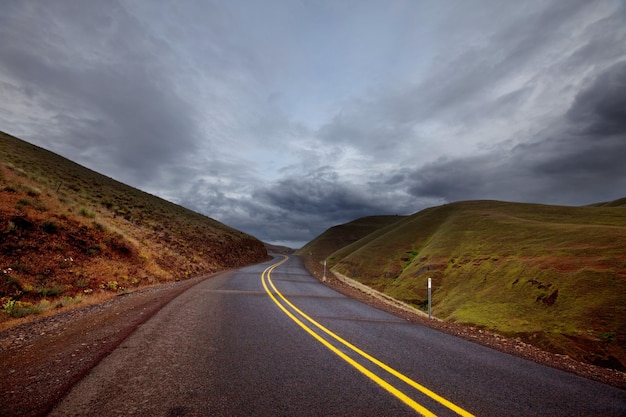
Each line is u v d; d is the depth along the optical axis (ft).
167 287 47.67
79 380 12.23
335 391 12.42
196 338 19.36
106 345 17.10
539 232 82.23
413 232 162.81
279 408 10.68
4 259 35.37
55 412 9.68
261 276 73.87
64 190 77.56
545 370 17.01
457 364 17.04
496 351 20.61
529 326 39.70
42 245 41.78
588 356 30.94
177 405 10.54
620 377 17.98
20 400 10.43
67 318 25.29
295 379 13.51
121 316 25.26
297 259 214.69
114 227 63.00
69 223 51.24
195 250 96.68
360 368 15.35
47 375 12.76
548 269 52.39
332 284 71.61
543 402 12.53
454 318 50.72
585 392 13.99
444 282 79.77
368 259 141.28
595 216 115.03
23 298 31.30
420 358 17.78
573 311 39.01
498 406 11.87
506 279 58.75
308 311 32.04
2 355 15.78
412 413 10.80
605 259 48.06
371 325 26.94
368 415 10.48
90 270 43.32
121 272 48.01
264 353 17.04
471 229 112.88
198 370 13.98
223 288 47.24
